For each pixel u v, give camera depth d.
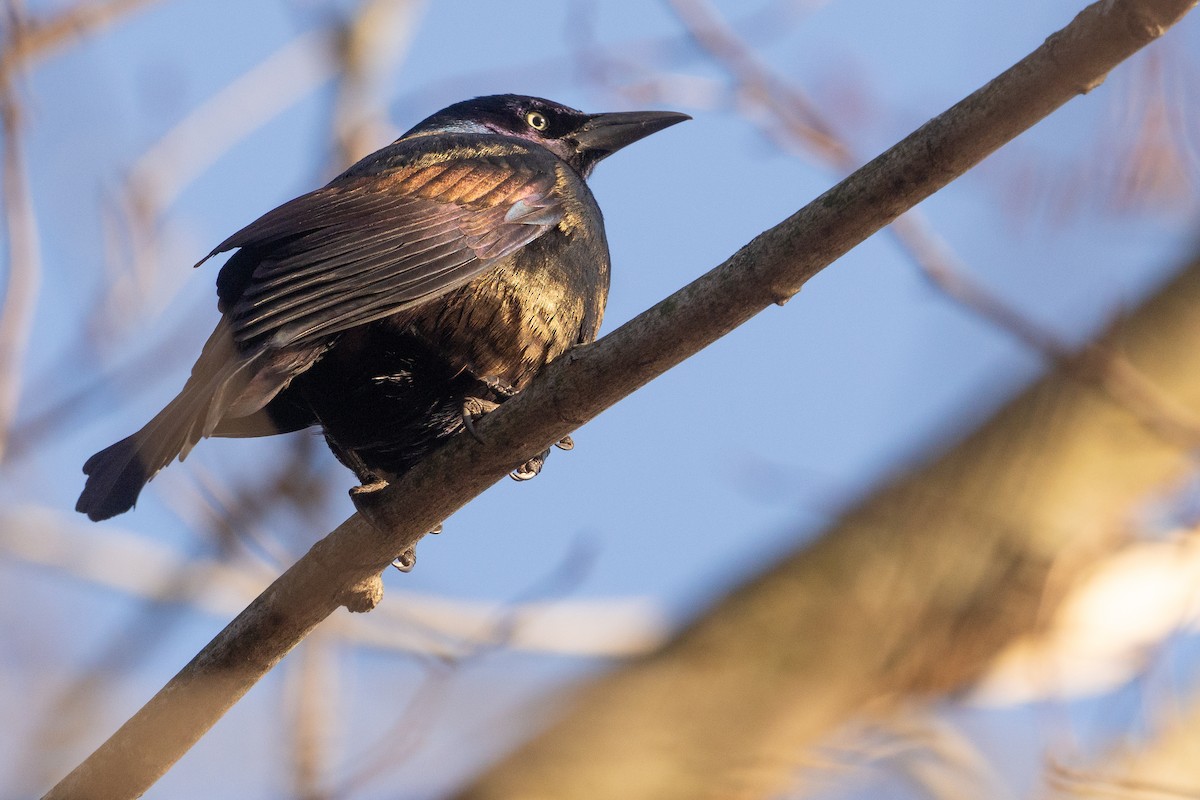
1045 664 10.65
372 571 9.06
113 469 9.25
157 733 8.83
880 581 10.99
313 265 9.88
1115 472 11.03
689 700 10.55
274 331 9.48
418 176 10.75
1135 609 10.92
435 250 10.27
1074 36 7.59
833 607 10.91
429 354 10.28
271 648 9.02
